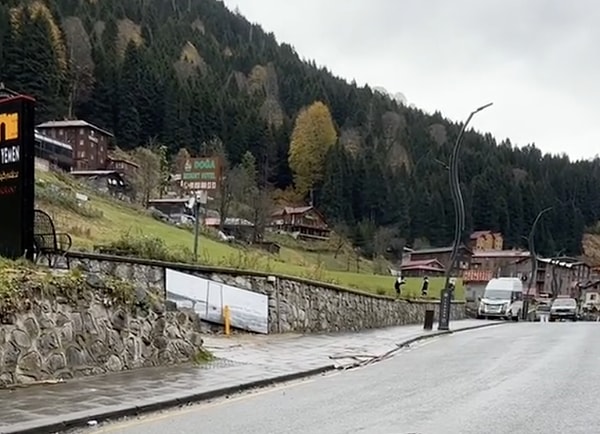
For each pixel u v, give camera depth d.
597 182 116.94
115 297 11.72
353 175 104.94
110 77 95.56
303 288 23.03
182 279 18.61
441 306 27.28
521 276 85.62
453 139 124.75
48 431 7.16
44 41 85.94
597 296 98.25
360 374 12.98
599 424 7.69
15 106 12.40
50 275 10.76
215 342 17.22
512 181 112.00
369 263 85.19
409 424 7.75
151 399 8.94
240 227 64.88
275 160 109.69
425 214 104.94
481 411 8.59
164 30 127.56
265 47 151.88
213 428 7.58
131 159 82.81
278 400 9.69
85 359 10.86
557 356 15.58
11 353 9.52
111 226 37.75
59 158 72.81
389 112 132.25
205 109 102.38
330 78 142.00
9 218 12.33
